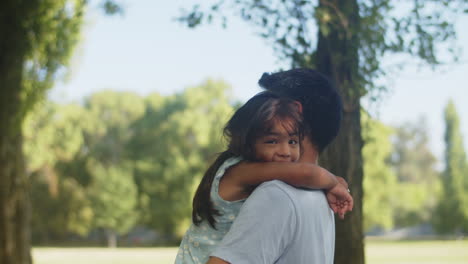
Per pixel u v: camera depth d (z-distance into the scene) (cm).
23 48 901
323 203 181
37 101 932
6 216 873
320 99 192
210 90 5278
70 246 5578
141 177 5278
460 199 6047
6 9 892
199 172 5106
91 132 5456
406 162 8650
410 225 6725
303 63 400
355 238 377
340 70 388
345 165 377
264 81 204
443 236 6781
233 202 175
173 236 5847
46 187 4703
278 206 162
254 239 159
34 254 3641
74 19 944
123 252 4009
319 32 400
